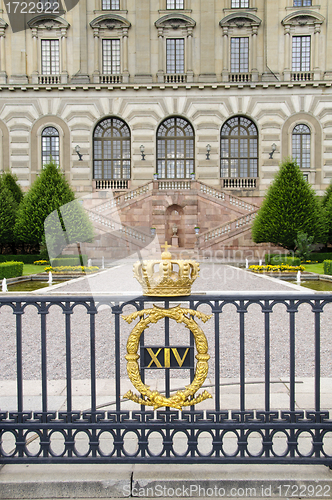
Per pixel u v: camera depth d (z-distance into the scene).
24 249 27.56
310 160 33.47
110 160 34.78
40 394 4.30
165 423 2.70
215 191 29.25
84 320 9.05
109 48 33.97
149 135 33.75
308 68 33.62
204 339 2.71
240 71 33.84
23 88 33.03
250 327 8.09
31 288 14.47
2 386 4.62
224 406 3.88
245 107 33.44
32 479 2.62
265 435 2.71
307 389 4.41
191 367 2.73
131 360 2.72
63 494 2.59
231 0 33.56
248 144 34.28
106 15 33.06
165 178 34.62
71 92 33.53
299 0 33.22
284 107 33.25
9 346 6.81
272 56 33.25
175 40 33.81
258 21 33.00
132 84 32.88
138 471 2.70
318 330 2.74
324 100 33.06
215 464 2.78
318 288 13.91
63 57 33.47
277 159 33.47
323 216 25.66
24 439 2.73
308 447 3.02
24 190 33.66
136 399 2.73
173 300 2.69
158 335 7.32
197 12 33.44
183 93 33.44
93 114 33.72
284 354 6.14
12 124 33.66
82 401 4.06
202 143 33.69
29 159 33.72
